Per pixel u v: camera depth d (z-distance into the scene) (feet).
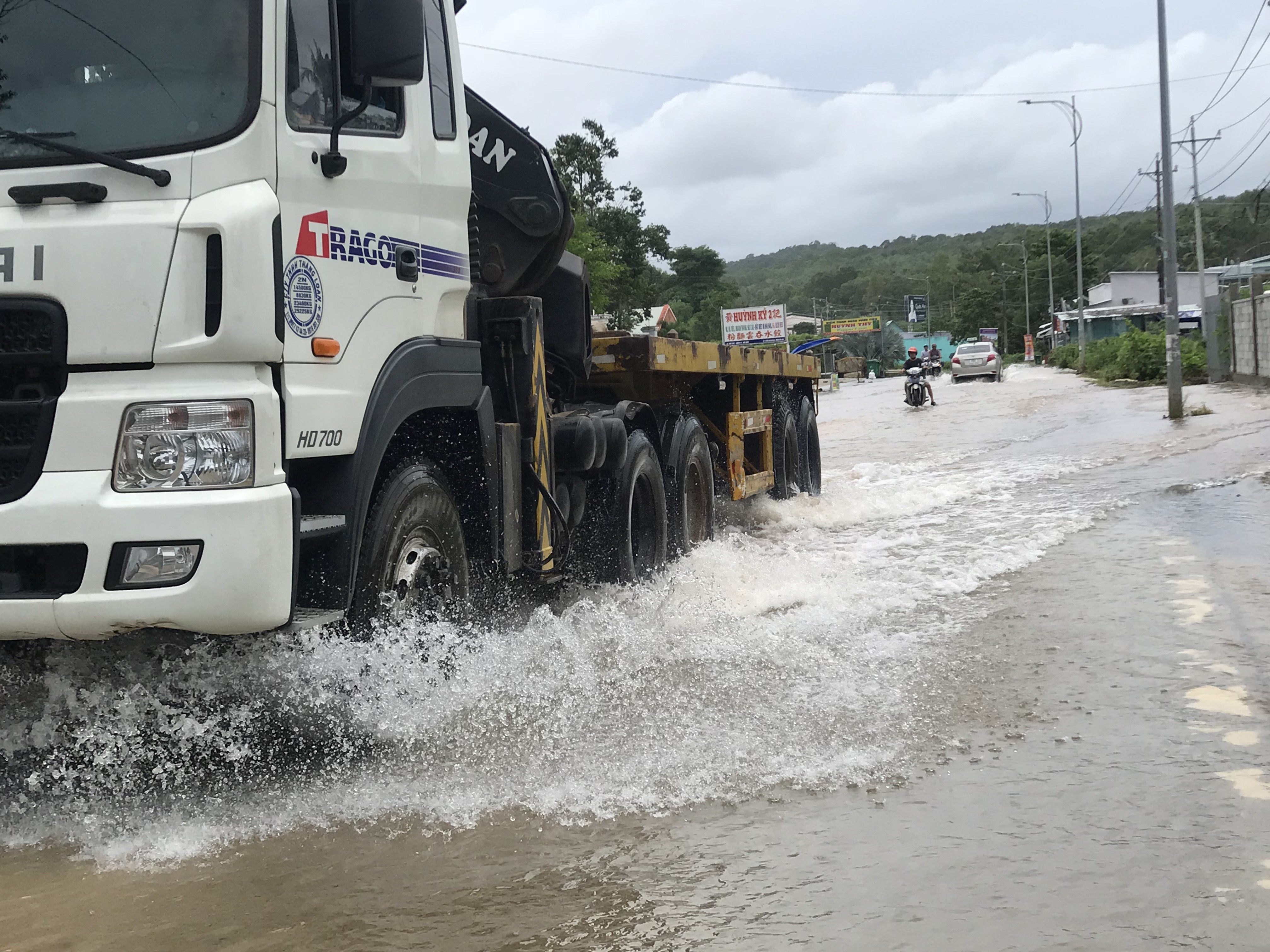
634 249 204.74
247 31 12.77
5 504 11.79
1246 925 9.59
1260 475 38.29
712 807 12.55
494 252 21.86
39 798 13.07
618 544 22.94
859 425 86.28
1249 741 13.93
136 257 11.92
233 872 11.21
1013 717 15.25
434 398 15.90
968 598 22.67
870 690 16.60
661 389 27.07
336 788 13.28
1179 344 67.26
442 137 16.71
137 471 11.74
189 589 11.53
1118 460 47.21
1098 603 21.54
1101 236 431.02
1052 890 10.33
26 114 12.76
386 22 13.56
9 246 12.03
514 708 15.92
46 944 9.84
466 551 17.25
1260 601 20.94
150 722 13.47
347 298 14.07
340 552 13.62
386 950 9.64
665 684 17.10
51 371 12.09
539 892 10.66
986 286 437.58
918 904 10.17
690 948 9.55
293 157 13.19
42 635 11.70
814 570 26.13
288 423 12.73
